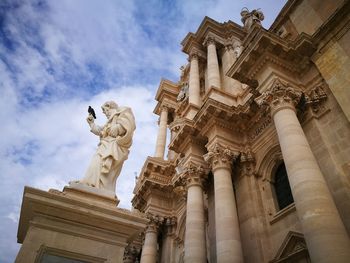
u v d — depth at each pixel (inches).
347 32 507.8
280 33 725.9
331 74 506.3
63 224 268.5
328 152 457.7
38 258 243.1
